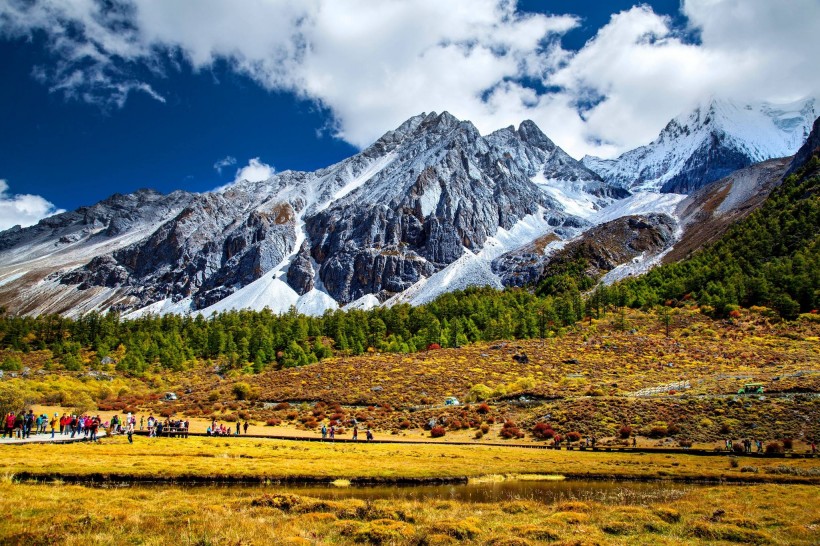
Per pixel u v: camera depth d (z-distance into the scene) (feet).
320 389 362.74
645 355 413.18
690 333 463.83
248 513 92.43
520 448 215.51
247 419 298.35
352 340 546.26
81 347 589.73
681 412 248.32
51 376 394.93
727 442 203.51
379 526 84.79
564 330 513.45
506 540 79.51
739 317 485.15
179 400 358.64
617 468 168.45
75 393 322.14
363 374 393.70
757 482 153.17
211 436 222.69
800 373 301.43
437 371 395.14
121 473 131.54
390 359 441.27
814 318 448.24
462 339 512.22
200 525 81.76
